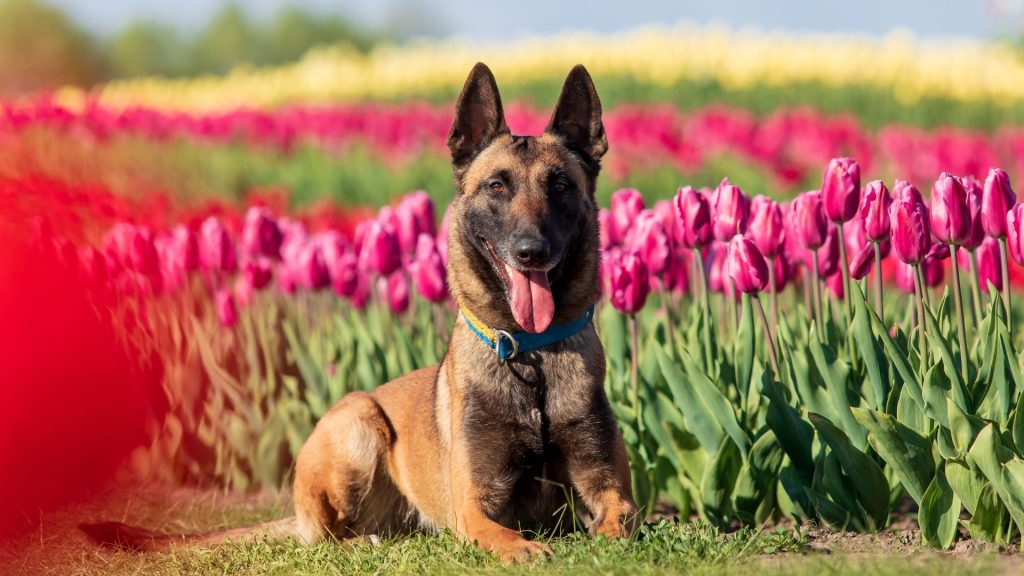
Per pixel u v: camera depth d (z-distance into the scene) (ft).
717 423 19.34
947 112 82.38
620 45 101.35
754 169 56.90
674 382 19.49
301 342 29.25
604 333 25.17
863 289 20.65
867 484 17.72
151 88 114.32
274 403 27.81
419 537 18.39
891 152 55.01
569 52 101.81
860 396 18.94
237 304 30.83
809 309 21.68
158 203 46.55
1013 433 15.88
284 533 20.42
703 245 20.89
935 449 17.04
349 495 20.40
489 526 17.17
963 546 16.37
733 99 87.30
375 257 25.40
